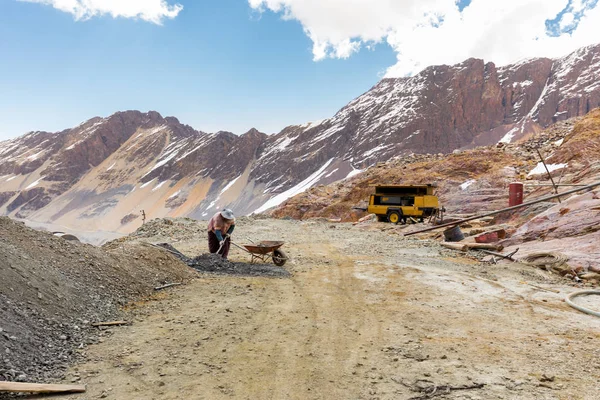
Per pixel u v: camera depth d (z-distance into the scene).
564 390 3.96
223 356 4.72
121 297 6.91
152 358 4.60
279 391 3.89
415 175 48.19
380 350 5.02
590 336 5.64
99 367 4.32
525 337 5.57
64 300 5.86
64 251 7.50
